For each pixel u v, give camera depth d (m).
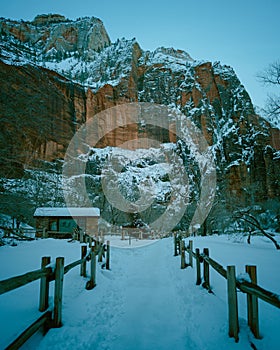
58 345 3.92
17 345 3.04
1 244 15.42
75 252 12.12
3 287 2.96
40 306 4.60
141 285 8.00
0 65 42.25
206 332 4.40
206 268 6.66
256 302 4.00
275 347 3.60
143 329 4.80
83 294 6.39
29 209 26.45
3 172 20.14
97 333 4.52
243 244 16.58
